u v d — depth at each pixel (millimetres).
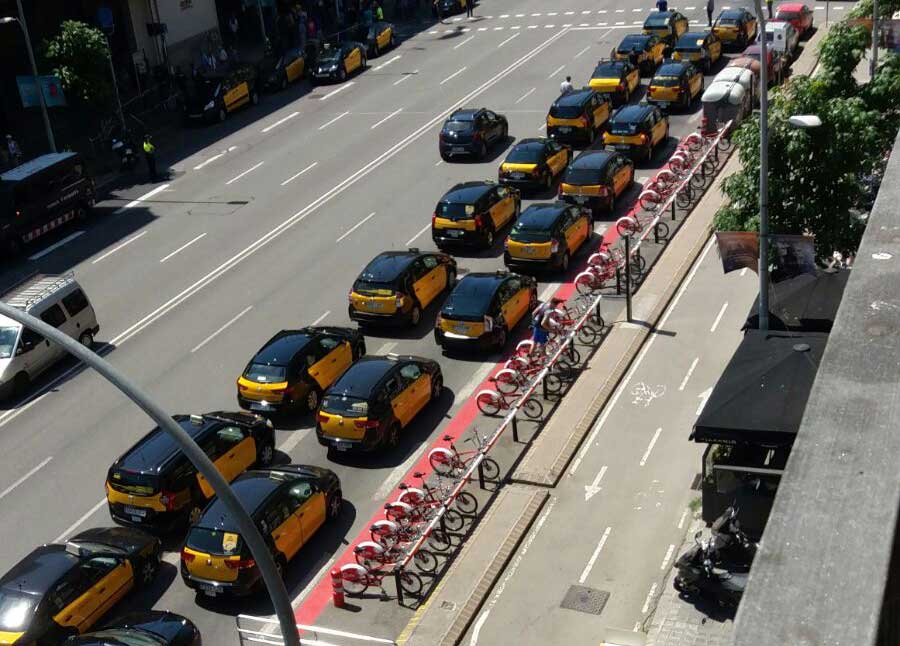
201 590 22562
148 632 20125
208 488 25531
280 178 48500
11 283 40094
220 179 49125
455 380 31016
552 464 26109
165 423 14430
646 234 36594
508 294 32750
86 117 58250
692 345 31219
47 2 59156
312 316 35438
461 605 21750
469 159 48375
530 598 21859
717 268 35844
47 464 28844
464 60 64750
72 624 21734
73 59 51625
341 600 22219
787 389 21859
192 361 33406
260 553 15625
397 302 33219
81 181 45188
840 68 28484
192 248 41875
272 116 57656
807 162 26328
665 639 20047
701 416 21625
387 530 22938
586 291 34844
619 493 24906
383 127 53969
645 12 71250
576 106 48469
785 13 59719
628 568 22375
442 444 27672
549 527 24016
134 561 23266
